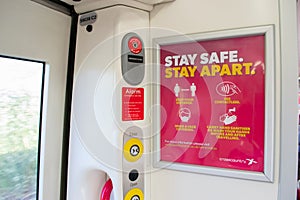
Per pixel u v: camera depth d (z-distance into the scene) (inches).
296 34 24.9
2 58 26.3
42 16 28.5
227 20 26.5
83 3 29.7
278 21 24.6
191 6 28.4
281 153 24.2
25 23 26.6
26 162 29.3
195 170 27.9
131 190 28.5
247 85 25.7
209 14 27.4
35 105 29.9
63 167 32.6
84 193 31.1
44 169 30.3
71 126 31.7
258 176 25.0
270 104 24.5
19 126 28.4
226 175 26.4
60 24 31.0
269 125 24.6
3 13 24.5
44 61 29.5
